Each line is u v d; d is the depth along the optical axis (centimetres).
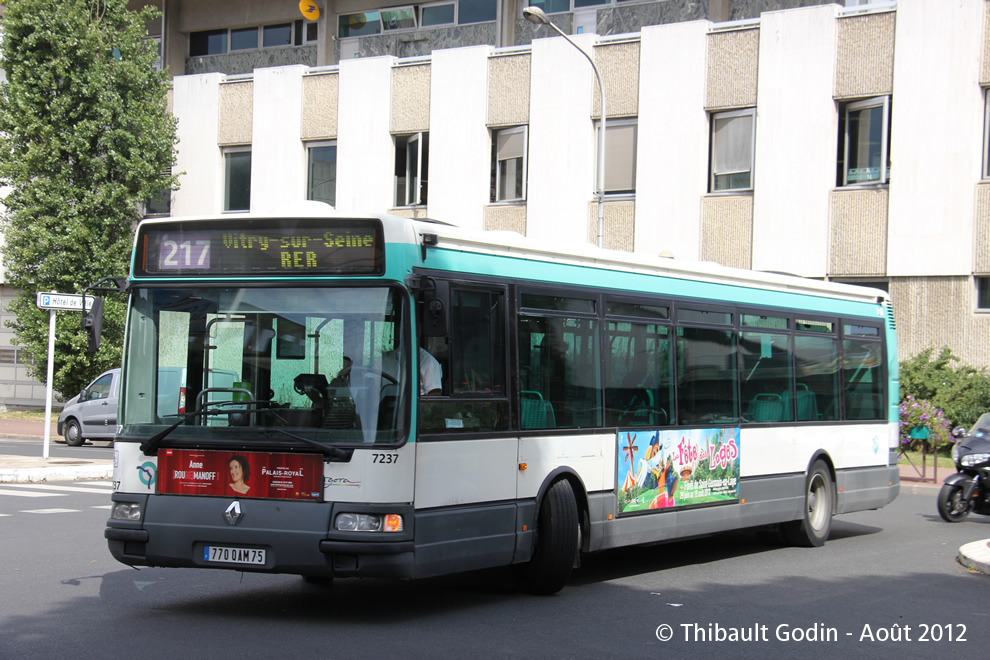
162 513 778
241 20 3819
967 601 923
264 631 747
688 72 2669
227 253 804
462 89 2950
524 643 726
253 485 760
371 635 741
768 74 2578
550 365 918
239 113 3253
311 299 781
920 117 2409
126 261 3136
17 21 2998
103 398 2648
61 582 923
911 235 2422
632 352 1019
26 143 3067
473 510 816
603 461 969
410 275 776
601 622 805
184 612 812
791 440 1240
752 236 2598
